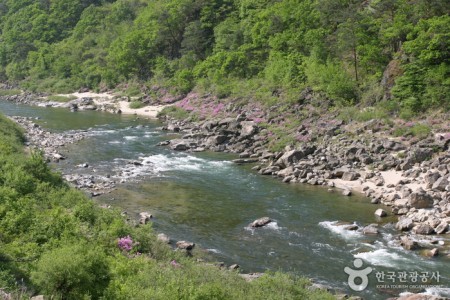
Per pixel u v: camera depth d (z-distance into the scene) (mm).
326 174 35188
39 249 16234
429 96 42688
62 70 99750
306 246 23531
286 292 16312
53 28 120500
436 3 48062
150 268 16297
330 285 19438
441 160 34406
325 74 50812
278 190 32906
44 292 12898
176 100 71875
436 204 28172
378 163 36125
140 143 48031
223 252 22781
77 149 44750
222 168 38656
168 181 34750
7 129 45344
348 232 25359
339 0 58156
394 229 25641
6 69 113812
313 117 48188
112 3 126375
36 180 25250
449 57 43469
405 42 45156
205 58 79250
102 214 22016
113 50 91500
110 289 13531
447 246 23141
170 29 86250
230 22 76938
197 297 13633
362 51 51031
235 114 56375
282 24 65750
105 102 78750
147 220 26438
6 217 18312
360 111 46031
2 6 141500
